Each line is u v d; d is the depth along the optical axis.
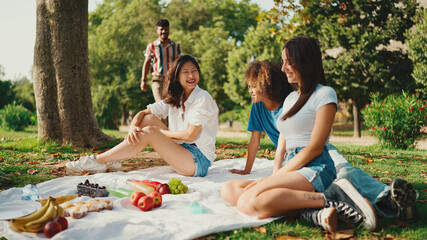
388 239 2.22
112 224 2.31
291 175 2.48
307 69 2.58
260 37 19.25
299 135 2.68
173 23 34.22
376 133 8.12
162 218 2.49
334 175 2.62
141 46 29.30
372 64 13.77
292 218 2.54
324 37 14.28
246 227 2.36
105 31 29.30
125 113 32.94
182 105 3.98
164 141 3.74
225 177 3.85
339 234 2.25
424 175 4.19
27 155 5.93
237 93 20.14
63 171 4.48
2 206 2.70
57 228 2.22
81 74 7.07
